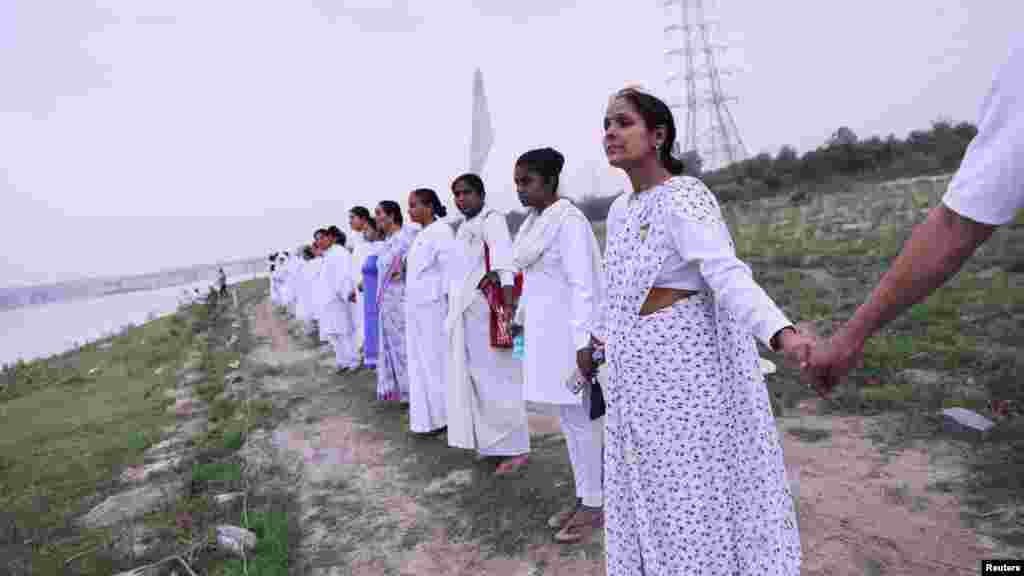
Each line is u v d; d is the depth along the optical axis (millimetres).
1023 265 6988
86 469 5156
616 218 2045
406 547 3146
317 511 3721
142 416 6996
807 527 2721
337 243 8562
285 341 11844
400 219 5676
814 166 34094
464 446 3932
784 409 4172
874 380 4355
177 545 3363
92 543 3586
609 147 1809
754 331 1456
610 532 1923
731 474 1710
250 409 6410
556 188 3021
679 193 1646
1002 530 2510
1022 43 852
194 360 10531
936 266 974
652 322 1714
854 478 3096
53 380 11297
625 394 1801
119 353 13516
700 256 1585
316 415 5984
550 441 4395
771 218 19469
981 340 4805
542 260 2928
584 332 2672
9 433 7090
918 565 2369
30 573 3270
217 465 4602
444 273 4434
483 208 3893
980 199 898
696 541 1729
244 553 3172
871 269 8320
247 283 42438
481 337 3818
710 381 1694
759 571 1651
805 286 7770
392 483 4016
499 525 3219
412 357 4723
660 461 1750
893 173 30938
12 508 4305
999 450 3125
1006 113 870
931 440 3383
